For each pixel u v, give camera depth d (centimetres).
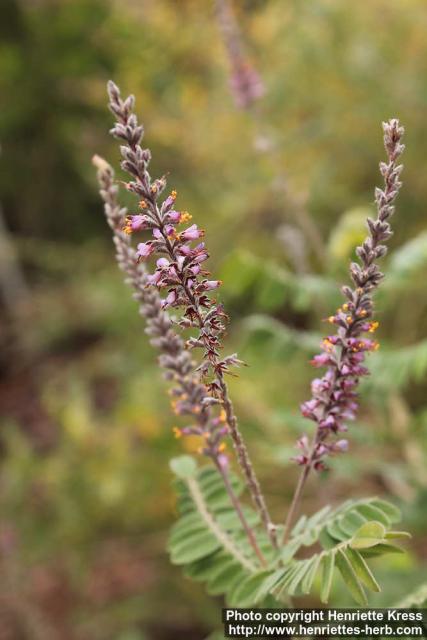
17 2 137
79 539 72
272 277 48
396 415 52
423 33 90
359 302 25
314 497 65
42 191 154
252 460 67
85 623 65
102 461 72
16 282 146
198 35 99
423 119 91
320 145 95
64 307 126
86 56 137
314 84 94
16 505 72
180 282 24
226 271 49
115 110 23
